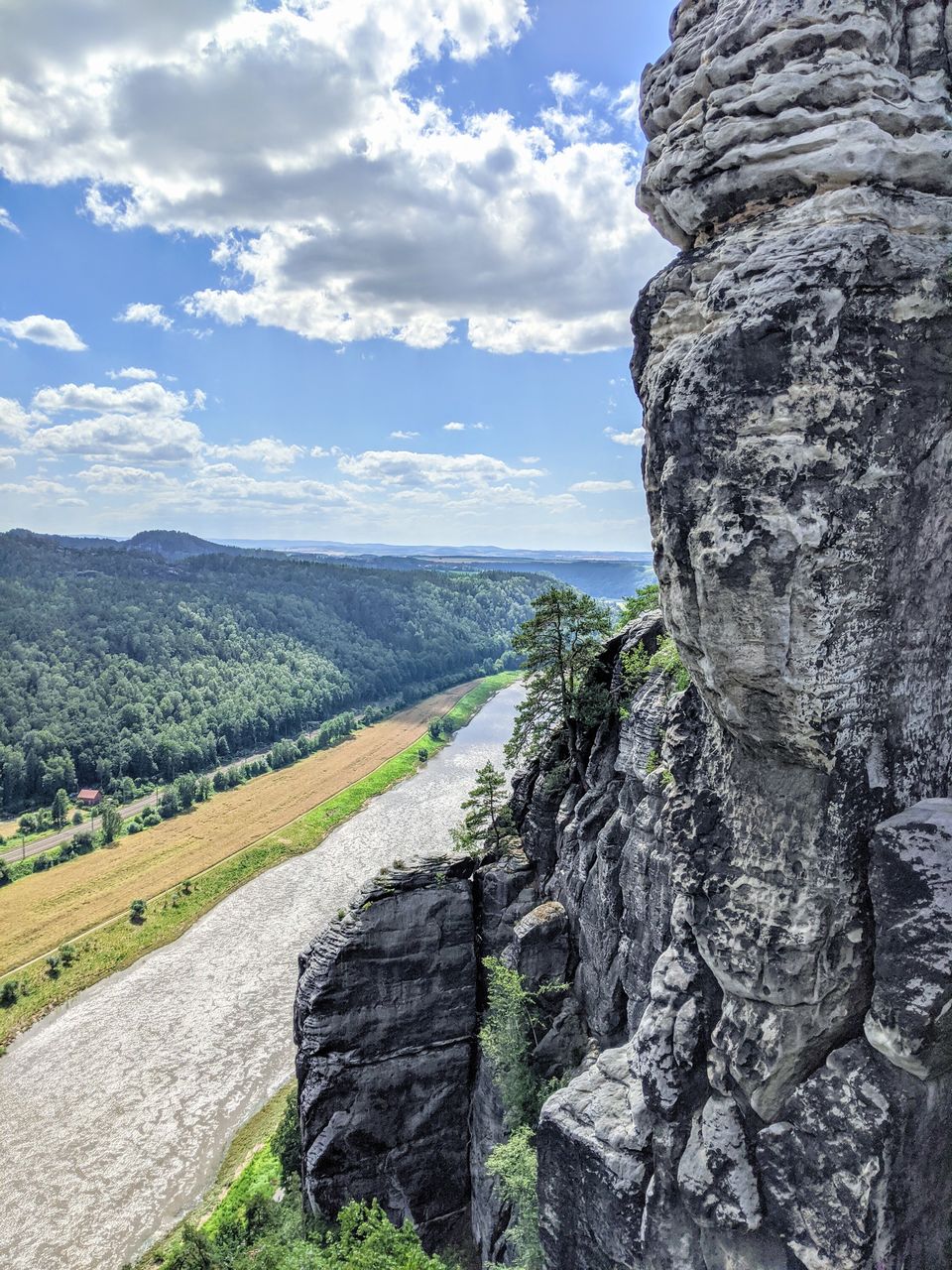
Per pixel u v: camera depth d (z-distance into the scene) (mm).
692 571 13570
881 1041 12555
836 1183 12859
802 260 12000
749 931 14094
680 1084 15383
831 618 12555
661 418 13930
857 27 11969
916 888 12266
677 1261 15305
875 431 12219
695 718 16016
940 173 12539
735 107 12945
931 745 13703
